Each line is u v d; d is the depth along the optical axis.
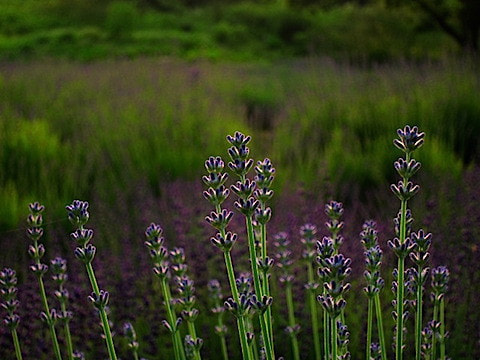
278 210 4.07
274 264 3.14
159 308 2.95
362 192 4.98
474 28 14.04
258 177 1.55
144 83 9.54
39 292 3.12
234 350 2.88
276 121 7.09
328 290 1.40
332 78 8.41
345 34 16.62
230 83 10.62
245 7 25.81
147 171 5.26
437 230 3.40
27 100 8.16
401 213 1.50
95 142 5.87
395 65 9.13
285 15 23.48
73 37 20.84
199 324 2.97
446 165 4.96
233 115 7.29
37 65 11.69
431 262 3.07
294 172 5.21
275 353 2.83
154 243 1.89
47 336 2.82
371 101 6.79
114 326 2.92
